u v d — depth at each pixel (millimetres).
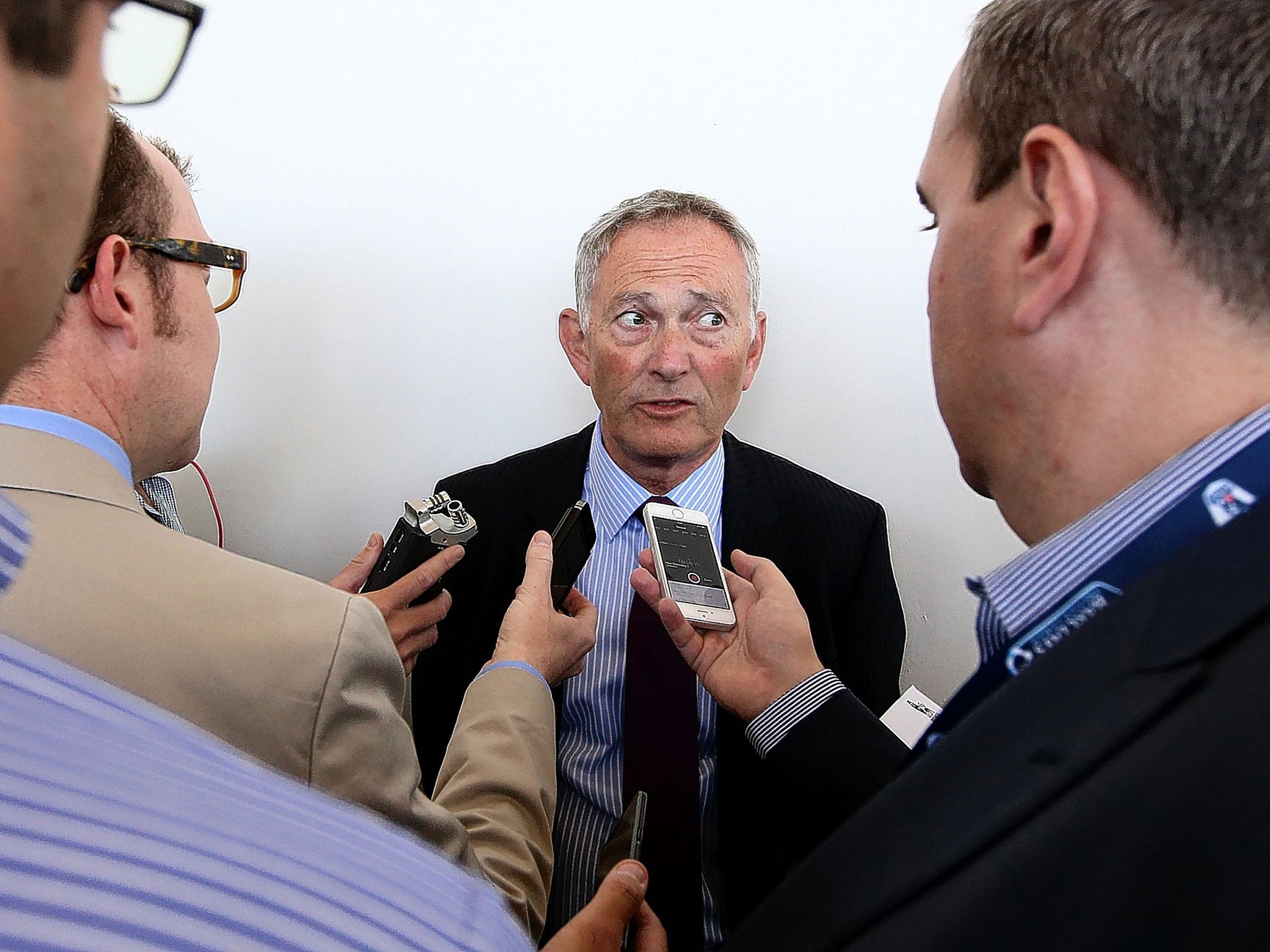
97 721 259
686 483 1268
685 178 1398
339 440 1485
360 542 1511
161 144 1007
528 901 755
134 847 219
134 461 740
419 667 1295
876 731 821
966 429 536
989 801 363
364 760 615
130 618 562
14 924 190
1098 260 440
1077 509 475
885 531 1309
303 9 1362
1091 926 323
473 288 1441
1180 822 319
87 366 681
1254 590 348
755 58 1352
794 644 926
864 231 1384
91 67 263
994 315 488
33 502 588
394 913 266
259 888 235
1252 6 404
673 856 1082
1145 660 355
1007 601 469
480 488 1333
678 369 1181
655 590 993
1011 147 473
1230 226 407
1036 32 463
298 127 1398
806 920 389
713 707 1173
